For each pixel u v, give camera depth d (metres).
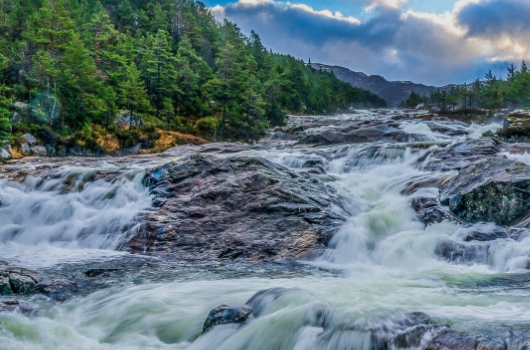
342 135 42.69
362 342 5.94
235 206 15.56
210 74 66.31
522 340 5.21
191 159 17.92
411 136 42.34
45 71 42.94
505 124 34.88
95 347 7.34
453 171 19.45
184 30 93.00
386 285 9.01
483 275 9.83
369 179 20.47
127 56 63.91
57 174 20.73
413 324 6.11
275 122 70.75
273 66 101.56
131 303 8.98
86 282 10.65
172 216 15.17
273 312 7.27
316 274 11.04
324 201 16.27
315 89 131.75
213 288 9.84
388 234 13.86
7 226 16.81
